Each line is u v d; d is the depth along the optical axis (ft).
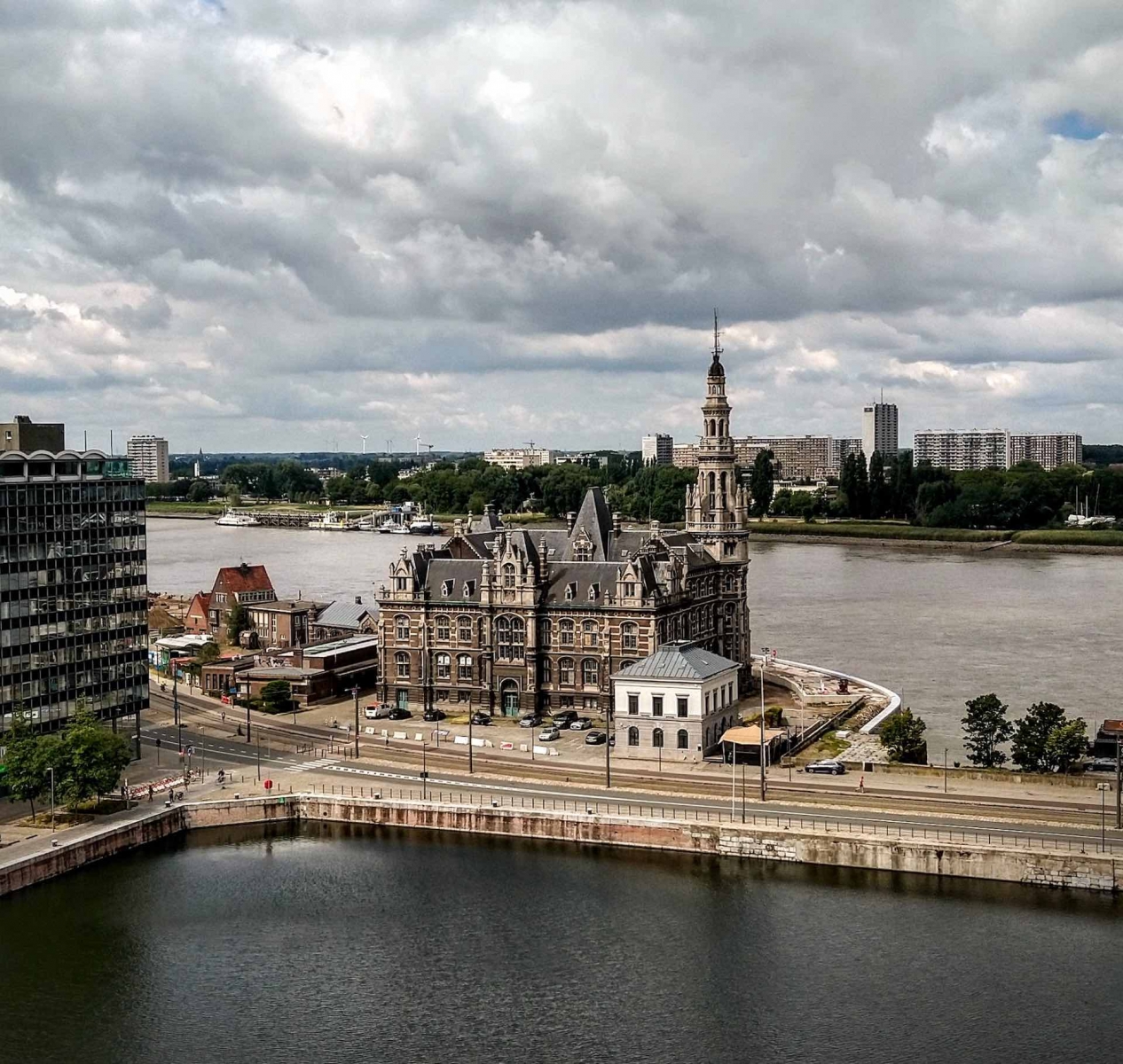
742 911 472.85
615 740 651.25
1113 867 474.08
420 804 568.41
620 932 460.14
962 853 492.13
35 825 550.36
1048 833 506.07
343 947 456.04
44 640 627.46
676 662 648.38
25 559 617.21
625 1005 411.75
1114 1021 392.27
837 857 508.53
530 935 460.96
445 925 470.80
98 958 450.71
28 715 604.08
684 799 566.77
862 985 417.49
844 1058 379.35
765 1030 394.52
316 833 571.28
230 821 578.66
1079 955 430.61
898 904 474.08
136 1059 388.37
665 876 508.12
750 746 646.74
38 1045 395.75
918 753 632.38
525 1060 383.86
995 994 408.87
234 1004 419.33
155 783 611.88
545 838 550.77
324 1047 393.29
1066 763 605.73
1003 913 463.01
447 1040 395.75
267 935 465.88
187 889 507.30
